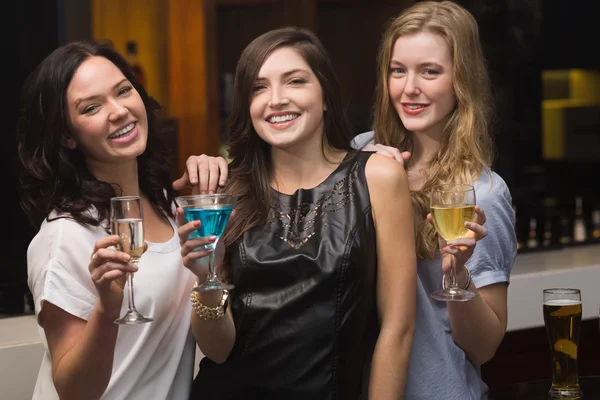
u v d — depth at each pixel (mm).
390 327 2424
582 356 4270
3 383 3213
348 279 2377
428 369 2635
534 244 5320
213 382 2484
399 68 2771
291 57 2471
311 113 2471
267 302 2404
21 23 4152
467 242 2307
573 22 6027
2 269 4141
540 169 5906
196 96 5465
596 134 6559
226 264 2496
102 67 2441
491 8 5695
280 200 2516
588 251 4949
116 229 2117
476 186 2707
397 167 2488
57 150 2449
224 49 5551
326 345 2369
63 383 2291
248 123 2543
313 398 2369
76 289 2346
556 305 2639
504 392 2795
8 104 4160
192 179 2607
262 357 2402
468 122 2721
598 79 6484
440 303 2707
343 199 2461
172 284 2525
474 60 2750
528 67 5844
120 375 2418
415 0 5523
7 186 4172
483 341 2611
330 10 5711
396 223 2451
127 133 2465
